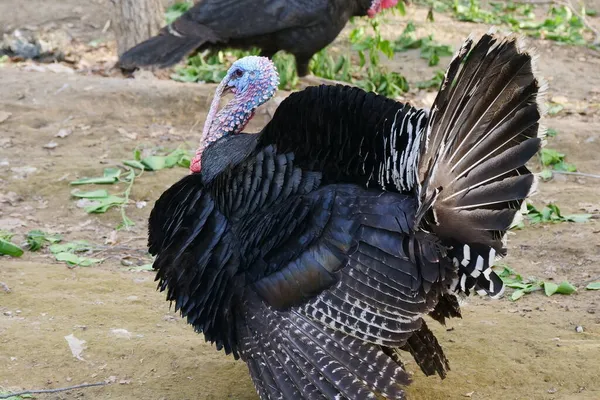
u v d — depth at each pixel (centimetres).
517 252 771
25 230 814
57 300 669
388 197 484
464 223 460
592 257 749
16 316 643
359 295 474
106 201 860
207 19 1020
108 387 560
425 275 468
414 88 1270
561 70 1357
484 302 686
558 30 1545
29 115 1073
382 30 1503
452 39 1481
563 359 584
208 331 526
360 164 497
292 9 1037
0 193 880
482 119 450
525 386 559
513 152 451
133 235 815
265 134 525
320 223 486
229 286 510
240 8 1025
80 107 1097
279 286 490
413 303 471
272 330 490
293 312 487
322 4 1048
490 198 454
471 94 447
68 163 948
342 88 501
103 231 823
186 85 1148
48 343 604
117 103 1105
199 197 541
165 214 561
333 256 480
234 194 519
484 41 443
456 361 588
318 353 476
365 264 475
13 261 752
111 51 1401
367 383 470
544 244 779
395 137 482
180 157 959
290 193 505
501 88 449
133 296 685
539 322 644
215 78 1230
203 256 521
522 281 716
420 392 554
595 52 1455
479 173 453
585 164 984
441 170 448
